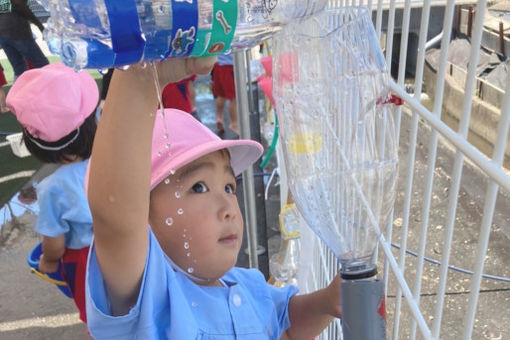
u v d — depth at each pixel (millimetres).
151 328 870
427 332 770
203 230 974
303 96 761
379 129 757
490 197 567
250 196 2037
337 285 1088
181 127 1012
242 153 1214
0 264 3018
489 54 4625
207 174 1003
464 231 2963
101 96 2506
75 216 1776
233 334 1005
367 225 774
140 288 861
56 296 2719
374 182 766
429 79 2936
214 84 4719
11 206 3688
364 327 731
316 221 797
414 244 2830
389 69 857
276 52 774
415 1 1441
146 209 764
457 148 625
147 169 728
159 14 545
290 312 1190
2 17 5180
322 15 780
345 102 744
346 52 733
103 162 710
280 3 643
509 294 2566
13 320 2566
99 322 854
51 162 1821
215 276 1013
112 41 536
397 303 889
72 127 1739
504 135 532
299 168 788
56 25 560
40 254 2021
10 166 4375
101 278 845
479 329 2391
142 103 685
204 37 582
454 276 2682
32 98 1681
